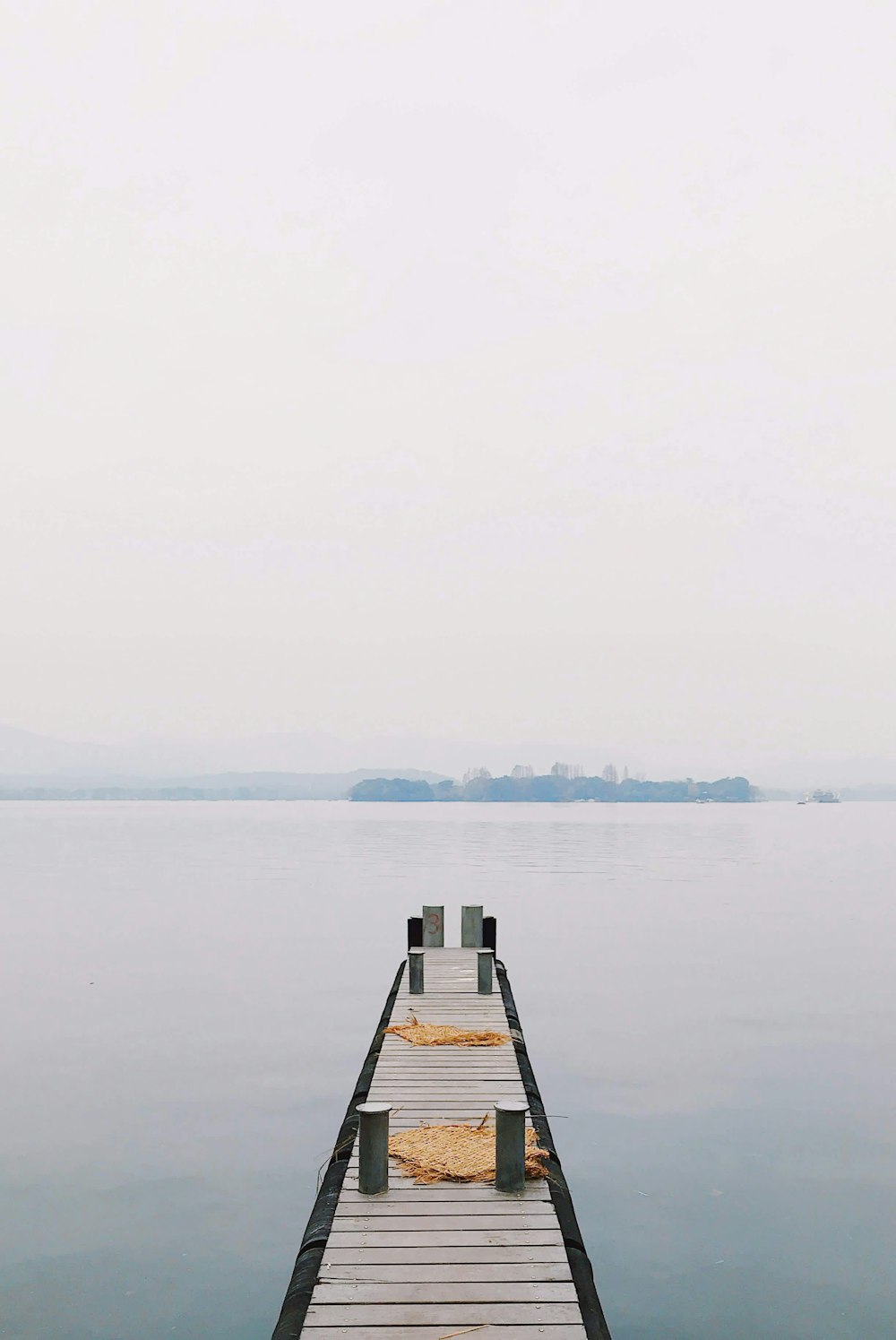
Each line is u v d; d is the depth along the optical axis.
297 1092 15.77
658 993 23.19
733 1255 10.16
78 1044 18.58
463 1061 10.60
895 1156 12.95
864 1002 22.25
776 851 75.88
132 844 79.81
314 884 47.00
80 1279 9.69
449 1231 6.30
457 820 153.62
